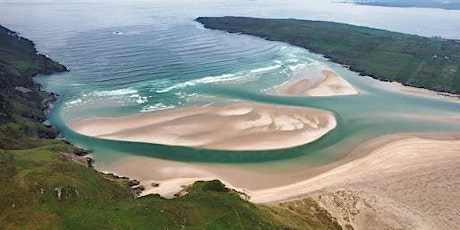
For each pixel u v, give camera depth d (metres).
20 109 134.62
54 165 90.75
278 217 82.81
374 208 92.31
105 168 110.50
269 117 140.25
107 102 151.25
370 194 97.56
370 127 136.25
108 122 135.00
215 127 131.88
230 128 131.62
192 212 76.94
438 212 91.62
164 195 96.88
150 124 133.12
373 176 106.31
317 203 93.75
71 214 73.25
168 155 116.69
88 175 88.94
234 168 111.31
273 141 124.56
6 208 74.00
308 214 89.69
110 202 80.44
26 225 70.44
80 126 132.62
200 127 131.62
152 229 71.81
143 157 115.75
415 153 118.50
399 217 89.62
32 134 121.62
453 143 125.62
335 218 89.00
